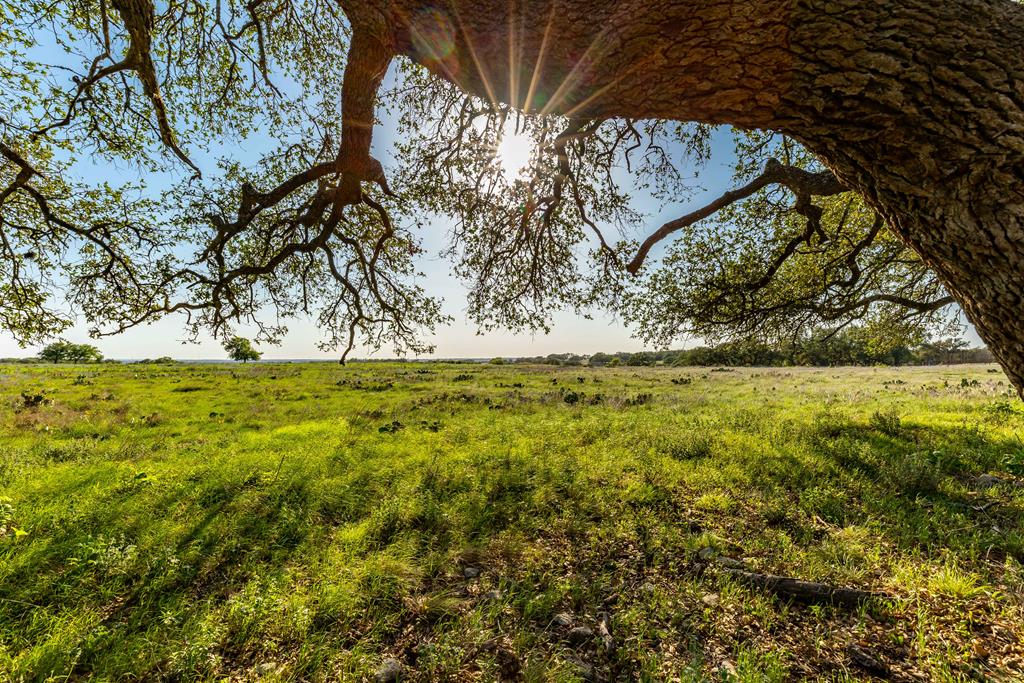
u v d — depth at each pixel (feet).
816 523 16.15
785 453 24.67
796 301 23.84
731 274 22.16
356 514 17.84
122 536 14.07
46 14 15.30
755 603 10.94
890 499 17.52
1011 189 4.62
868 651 9.30
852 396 54.85
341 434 33.06
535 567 13.19
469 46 6.16
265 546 14.60
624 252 18.24
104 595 11.37
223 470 22.88
